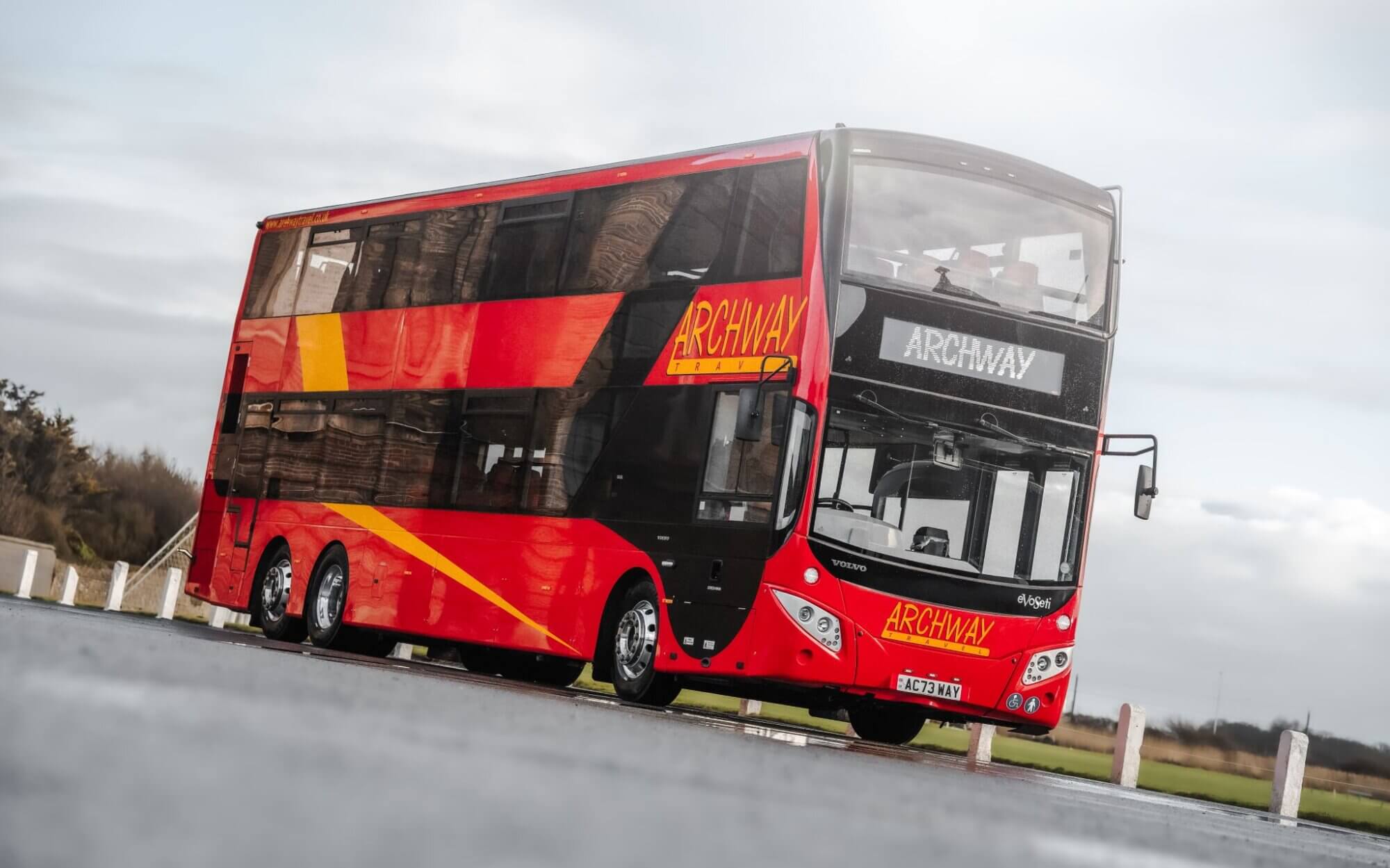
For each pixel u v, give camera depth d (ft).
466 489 59.31
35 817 9.14
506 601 56.29
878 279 47.78
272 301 74.02
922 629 47.60
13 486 219.41
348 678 32.17
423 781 13.76
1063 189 50.98
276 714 18.63
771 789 19.38
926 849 14.61
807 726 74.74
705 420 49.80
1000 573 48.73
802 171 48.78
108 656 24.72
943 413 48.21
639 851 11.17
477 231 62.08
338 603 66.08
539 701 36.70
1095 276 51.11
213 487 75.20
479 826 11.23
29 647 24.07
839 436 47.01
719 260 50.70
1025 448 49.29
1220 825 33.19
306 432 69.62
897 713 52.26
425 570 60.64
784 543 46.57
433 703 26.84
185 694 19.39
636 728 30.22
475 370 60.29
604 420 53.62
